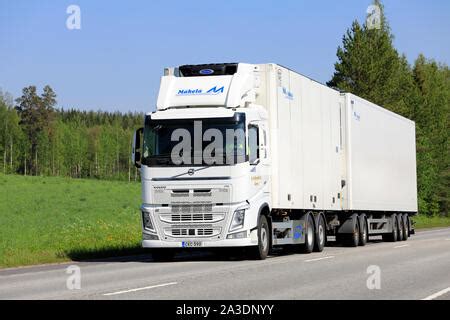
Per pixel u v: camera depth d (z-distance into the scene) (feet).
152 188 71.05
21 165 586.45
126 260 77.36
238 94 72.64
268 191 74.49
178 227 70.33
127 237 108.17
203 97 72.95
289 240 80.28
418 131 271.08
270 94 76.43
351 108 100.42
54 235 117.50
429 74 334.24
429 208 277.44
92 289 46.34
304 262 68.74
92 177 642.22
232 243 69.41
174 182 70.38
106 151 642.63
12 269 67.05
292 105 81.20
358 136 103.30
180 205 70.28
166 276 54.90
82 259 80.02
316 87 89.71
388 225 120.67
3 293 45.42
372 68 250.57
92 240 103.65
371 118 110.63
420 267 62.95
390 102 253.65
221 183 69.62
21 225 156.56
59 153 595.88
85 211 209.15
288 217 81.05
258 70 77.00
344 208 98.94
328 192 92.58
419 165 264.11
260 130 72.38
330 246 103.81
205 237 69.92
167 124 71.36
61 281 52.90
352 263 67.36
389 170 120.37
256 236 71.05
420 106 287.07
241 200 69.62
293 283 49.24
